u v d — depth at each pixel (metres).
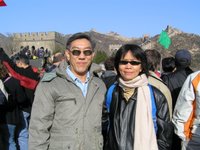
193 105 1.86
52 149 1.55
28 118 2.83
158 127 1.58
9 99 2.58
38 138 1.53
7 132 2.63
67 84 1.57
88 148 1.54
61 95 1.54
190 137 1.88
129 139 1.54
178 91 2.38
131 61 1.58
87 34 1.61
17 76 2.66
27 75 2.74
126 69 1.59
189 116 1.87
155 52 2.17
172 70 2.70
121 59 1.60
